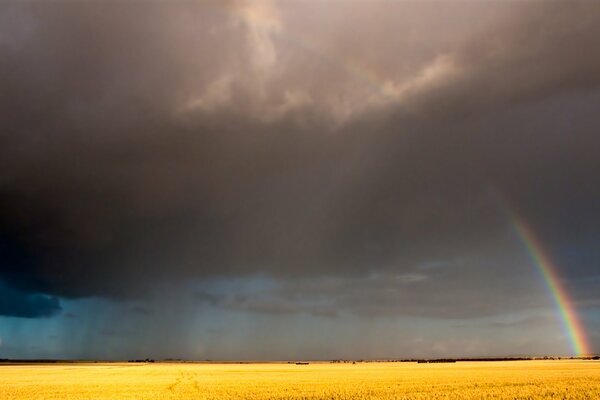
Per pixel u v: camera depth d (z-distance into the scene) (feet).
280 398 136.56
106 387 182.70
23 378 251.60
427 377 228.63
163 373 314.96
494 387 166.09
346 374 271.90
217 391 159.02
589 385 171.01
